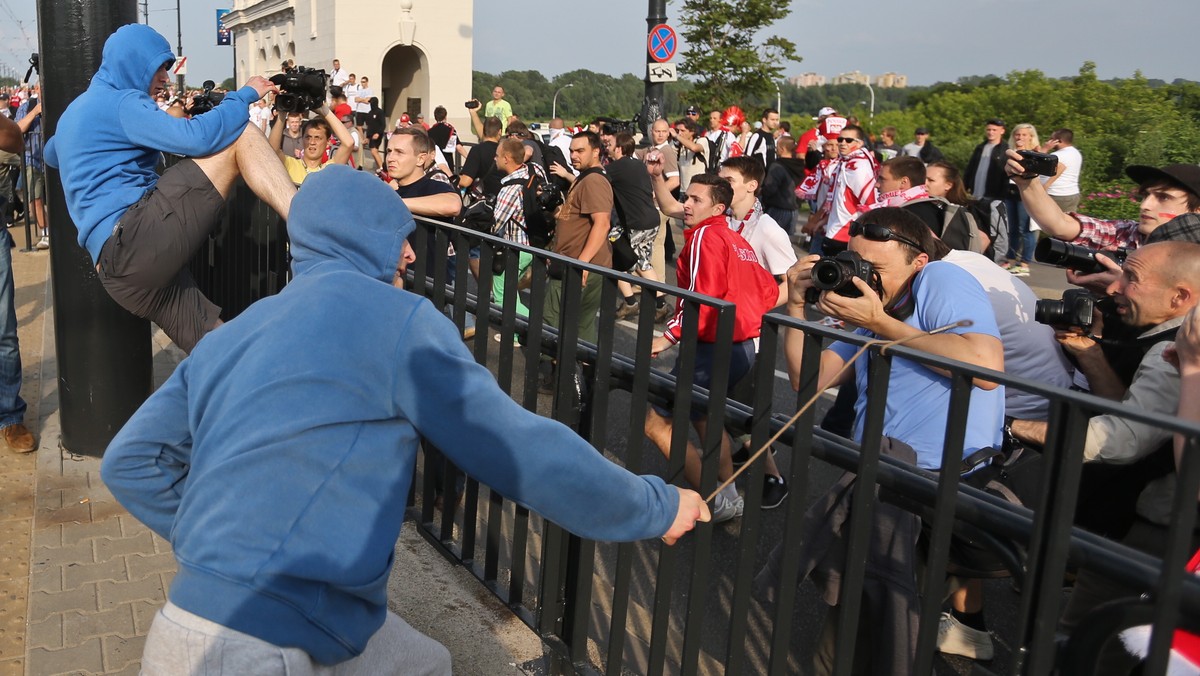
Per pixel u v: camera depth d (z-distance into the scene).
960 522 2.01
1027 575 1.71
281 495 1.77
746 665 3.51
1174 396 2.76
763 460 2.21
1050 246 3.49
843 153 9.20
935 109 26.05
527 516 2.88
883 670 2.53
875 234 2.99
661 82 13.76
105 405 4.77
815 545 2.58
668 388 2.53
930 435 2.87
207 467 1.83
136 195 3.54
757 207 5.92
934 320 2.88
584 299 6.68
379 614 1.93
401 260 2.08
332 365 1.82
